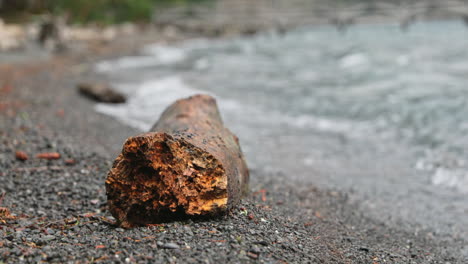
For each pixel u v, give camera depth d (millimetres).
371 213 5617
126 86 14102
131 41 28562
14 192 5051
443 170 7039
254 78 15539
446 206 5910
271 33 35312
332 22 37844
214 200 3932
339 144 8484
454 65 15547
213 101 5598
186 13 41938
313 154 7953
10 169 5656
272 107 11320
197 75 16375
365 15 38906
